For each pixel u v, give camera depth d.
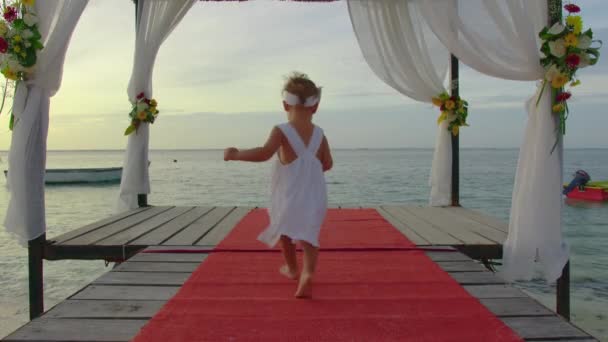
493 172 37.12
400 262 3.32
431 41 5.69
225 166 52.62
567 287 3.90
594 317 6.05
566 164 55.00
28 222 3.68
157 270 3.16
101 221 5.02
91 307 2.43
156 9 5.41
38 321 2.23
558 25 3.61
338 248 3.69
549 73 3.69
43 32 3.64
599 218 14.04
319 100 2.72
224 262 3.31
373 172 35.81
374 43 5.64
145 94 5.73
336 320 2.21
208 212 5.75
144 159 5.96
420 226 4.75
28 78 3.68
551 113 3.79
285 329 2.10
